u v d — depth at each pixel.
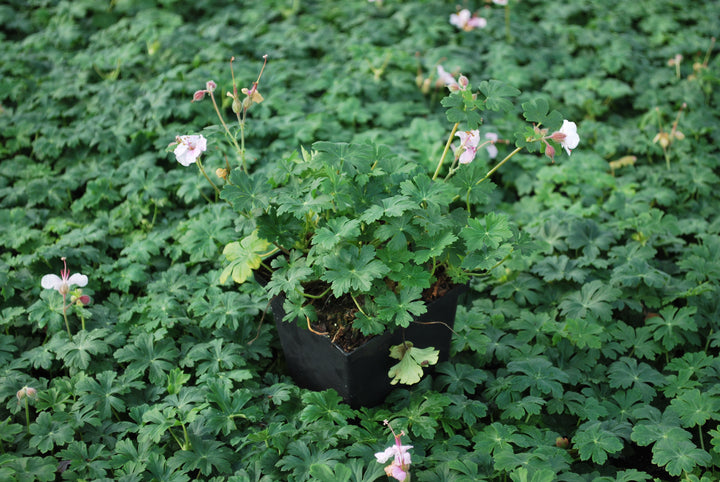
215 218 1.18
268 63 1.43
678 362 1.07
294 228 1.01
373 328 1.00
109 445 1.02
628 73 1.47
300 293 1.01
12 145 1.31
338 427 1.01
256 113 1.33
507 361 1.08
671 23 1.63
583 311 1.11
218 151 1.26
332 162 1.01
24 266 1.16
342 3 1.64
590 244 1.17
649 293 1.14
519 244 1.04
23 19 1.57
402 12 1.59
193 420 1.01
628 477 0.98
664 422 1.02
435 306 1.03
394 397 1.05
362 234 1.02
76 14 1.55
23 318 1.12
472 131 1.03
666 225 1.20
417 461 1.00
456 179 1.05
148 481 0.99
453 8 1.65
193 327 1.10
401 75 1.43
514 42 1.54
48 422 1.02
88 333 1.08
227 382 1.04
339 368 1.02
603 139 1.35
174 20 1.52
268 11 1.61
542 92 1.43
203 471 0.99
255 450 1.01
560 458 0.99
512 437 1.01
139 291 1.17
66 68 1.43
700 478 1.00
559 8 1.67
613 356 1.08
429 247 1.00
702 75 1.44
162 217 1.24
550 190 1.27
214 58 1.42
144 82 1.40
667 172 1.31
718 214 1.26
